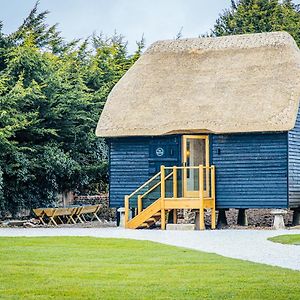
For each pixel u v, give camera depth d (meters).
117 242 25.95
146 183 34.62
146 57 38.88
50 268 19.47
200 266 19.83
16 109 39.59
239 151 34.47
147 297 15.63
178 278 17.88
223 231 31.81
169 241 27.03
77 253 22.69
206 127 34.47
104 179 45.38
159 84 37.19
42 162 41.09
